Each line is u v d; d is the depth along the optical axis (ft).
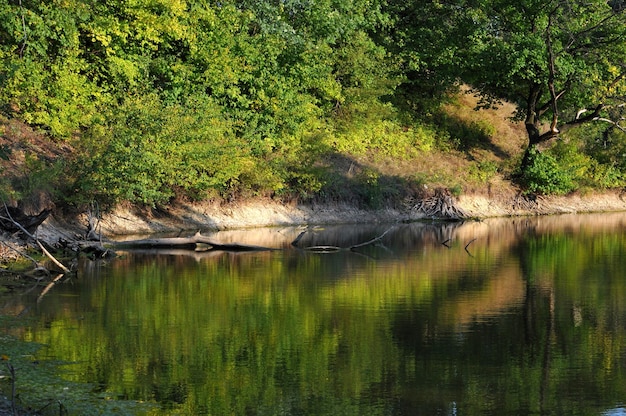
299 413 37.86
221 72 105.40
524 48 125.70
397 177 126.11
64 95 92.07
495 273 75.77
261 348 48.06
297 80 116.78
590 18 129.80
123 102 94.68
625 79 130.93
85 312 55.36
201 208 102.42
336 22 121.08
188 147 92.94
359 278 71.46
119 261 77.77
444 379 43.27
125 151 86.12
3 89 87.66
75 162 86.17
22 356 44.29
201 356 45.98
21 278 67.10
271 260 80.79
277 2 116.88
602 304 62.23
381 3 137.69
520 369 45.24
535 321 56.29
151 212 96.99
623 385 42.65
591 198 146.20
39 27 88.07
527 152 138.10
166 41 103.30
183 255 82.79
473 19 133.49
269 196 109.60
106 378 41.37
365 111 129.39
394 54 137.08
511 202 135.23
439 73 138.10
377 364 45.52
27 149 87.86
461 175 134.51
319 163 118.11
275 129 112.78
